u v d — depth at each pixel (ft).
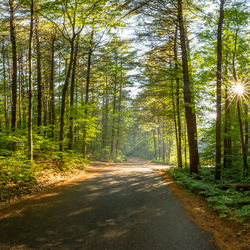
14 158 30.07
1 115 82.84
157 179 38.55
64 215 17.38
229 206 21.17
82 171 46.03
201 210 19.90
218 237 13.78
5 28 41.57
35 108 74.28
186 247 12.28
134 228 14.96
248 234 13.99
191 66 47.06
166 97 54.60
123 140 141.38
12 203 20.34
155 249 11.96
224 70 45.09
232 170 45.62
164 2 33.55
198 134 53.88
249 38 41.81
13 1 37.09
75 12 42.70
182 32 37.27
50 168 35.78
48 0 37.68
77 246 12.10
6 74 71.56
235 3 34.99
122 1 36.45
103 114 102.42
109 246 12.18
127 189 28.43
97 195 24.52
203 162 57.72
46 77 71.15
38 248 11.76
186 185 32.17
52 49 53.11
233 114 48.65
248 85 42.70
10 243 12.30
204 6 40.34
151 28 37.40
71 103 54.03
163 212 18.86
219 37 34.55
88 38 58.49
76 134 56.75
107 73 68.18
